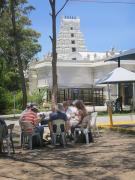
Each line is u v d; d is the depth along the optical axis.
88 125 14.88
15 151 13.41
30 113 14.07
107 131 19.05
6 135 12.62
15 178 9.38
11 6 30.55
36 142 14.11
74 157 11.90
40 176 9.55
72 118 15.29
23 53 52.28
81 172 9.83
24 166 10.77
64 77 63.62
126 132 18.33
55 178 9.30
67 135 15.14
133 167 10.23
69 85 63.44
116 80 28.23
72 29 106.19
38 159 11.79
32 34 52.16
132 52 27.28
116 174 9.53
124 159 11.32
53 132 14.23
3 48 45.41
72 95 63.56
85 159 11.52
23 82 30.05
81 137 14.94
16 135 18.33
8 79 42.62
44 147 14.10
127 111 35.47
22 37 50.06
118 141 15.11
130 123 23.09
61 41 105.50
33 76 65.12
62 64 63.53
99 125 21.33
